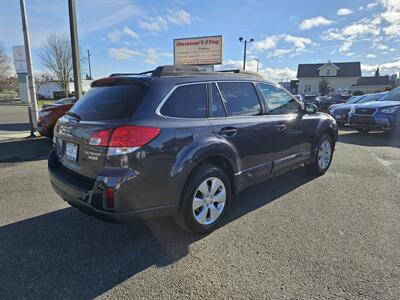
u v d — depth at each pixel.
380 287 2.28
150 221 3.43
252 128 3.54
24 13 9.32
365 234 3.10
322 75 59.34
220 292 2.25
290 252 2.77
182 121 2.85
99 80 3.18
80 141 2.75
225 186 3.29
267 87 4.02
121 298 2.19
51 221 3.45
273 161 3.97
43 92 52.75
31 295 2.22
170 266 2.58
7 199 4.12
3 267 2.55
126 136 2.46
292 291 2.25
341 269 2.51
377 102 9.93
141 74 3.12
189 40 21.67
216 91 3.29
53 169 3.23
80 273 2.48
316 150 4.93
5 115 19.75
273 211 3.72
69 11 8.90
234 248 2.86
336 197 4.18
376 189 4.50
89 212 2.66
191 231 3.05
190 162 2.82
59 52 44.44
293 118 4.29
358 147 8.04
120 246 2.90
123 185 2.45
